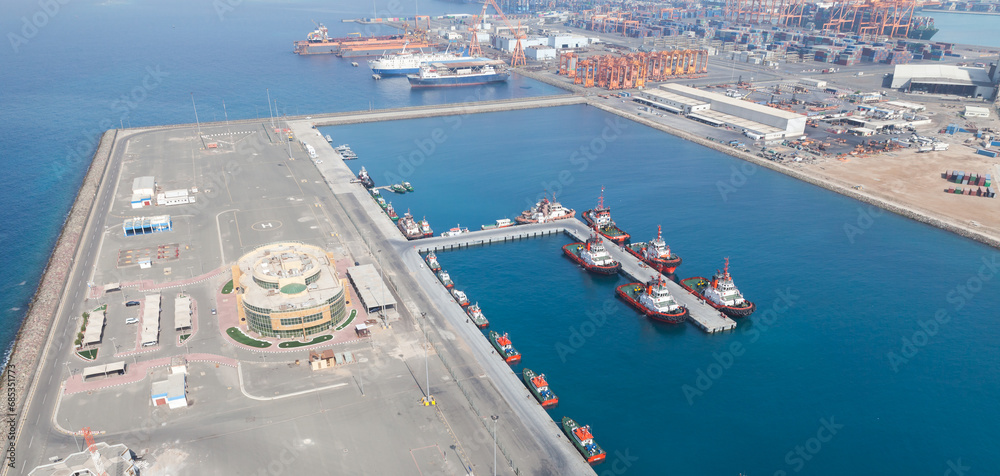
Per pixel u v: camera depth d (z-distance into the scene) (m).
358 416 126.75
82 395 131.25
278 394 132.88
